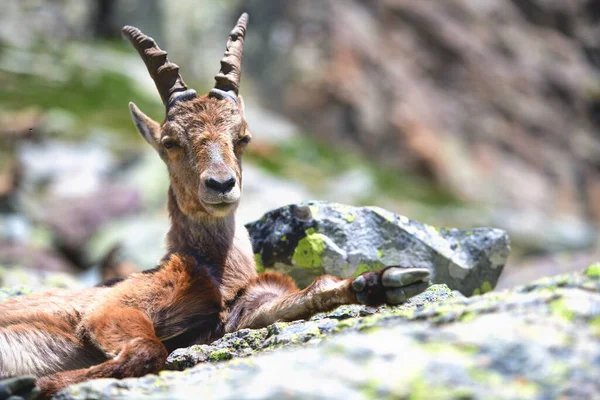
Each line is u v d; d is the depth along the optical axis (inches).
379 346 139.5
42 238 744.3
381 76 1278.3
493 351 134.5
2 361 222.5
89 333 222.5
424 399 122.0
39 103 1022.4
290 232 294.4
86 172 847.7
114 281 251.6
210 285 244.5
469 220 1062.4
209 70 1280.8
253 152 1050.7
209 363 192.9
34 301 238.2
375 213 297.0
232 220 265.1
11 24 1220.5
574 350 133.9
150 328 219.6
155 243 700.0
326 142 1218.6
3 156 868.0
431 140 1240.2
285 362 139.3
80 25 1282.0
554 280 164.9
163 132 265.9
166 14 1273.4
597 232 1159.0
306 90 1229.7
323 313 224.8
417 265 294.4
